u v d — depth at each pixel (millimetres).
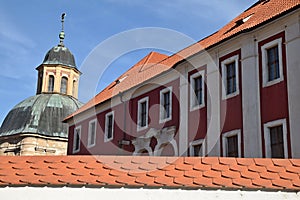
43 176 8523
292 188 9219
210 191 8766
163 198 8531
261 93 19266
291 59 18094
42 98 55656
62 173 8672
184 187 8680
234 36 20688
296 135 17172
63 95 58031
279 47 18797
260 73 19547
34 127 51844
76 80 60219
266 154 18391
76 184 8375
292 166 9953
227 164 9617
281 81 18406
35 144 51406
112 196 8406
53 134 52219
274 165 9891
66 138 52594
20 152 51125
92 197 8344
